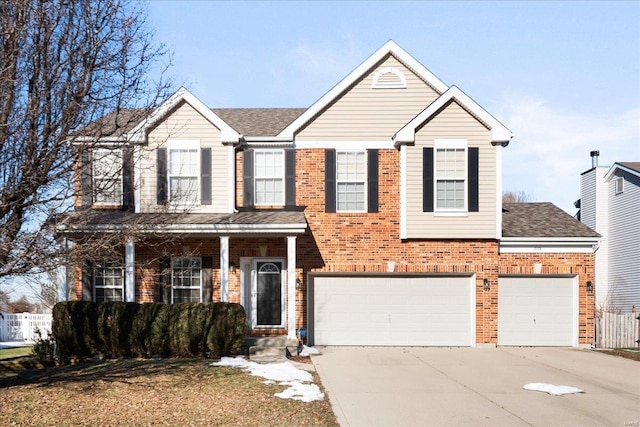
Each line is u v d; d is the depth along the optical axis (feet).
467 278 59.21
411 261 58.59
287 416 31.50
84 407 32.63
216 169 58.75
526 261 59.52
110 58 36.19
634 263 88.69
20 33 32.96
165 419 30.55
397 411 33.27
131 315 50.78
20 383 39.37
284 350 51.72
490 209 58.13
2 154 33.06
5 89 32.86
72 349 50.65
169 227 52.26
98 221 51.72
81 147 34.81
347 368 46.78
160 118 57.98
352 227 59.36
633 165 91.30
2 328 75.72
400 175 59.06
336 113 60.80
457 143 58.18
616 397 37.37
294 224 53.42
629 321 61.41
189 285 59.31
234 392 36.24
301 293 58.80
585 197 102.17
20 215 33.96
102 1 36.29
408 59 60.70
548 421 31.58
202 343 50.62
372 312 59.31
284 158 60.39
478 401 35.91
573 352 56.08
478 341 58.23
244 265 59.67
